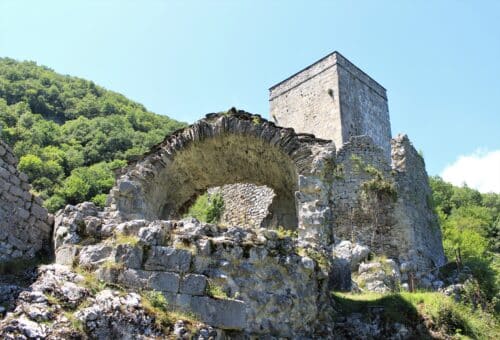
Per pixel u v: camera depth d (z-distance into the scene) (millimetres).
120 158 47000
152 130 60062
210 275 8234
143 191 12320
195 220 8930
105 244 8508
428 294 13227
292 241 9602
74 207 10156
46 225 10492
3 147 9820
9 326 6215
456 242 32062
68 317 6770
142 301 7492
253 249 8805
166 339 7031
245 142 12586
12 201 9781
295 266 9227
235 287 8367
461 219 46688
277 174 13258
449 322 11992
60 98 66625
